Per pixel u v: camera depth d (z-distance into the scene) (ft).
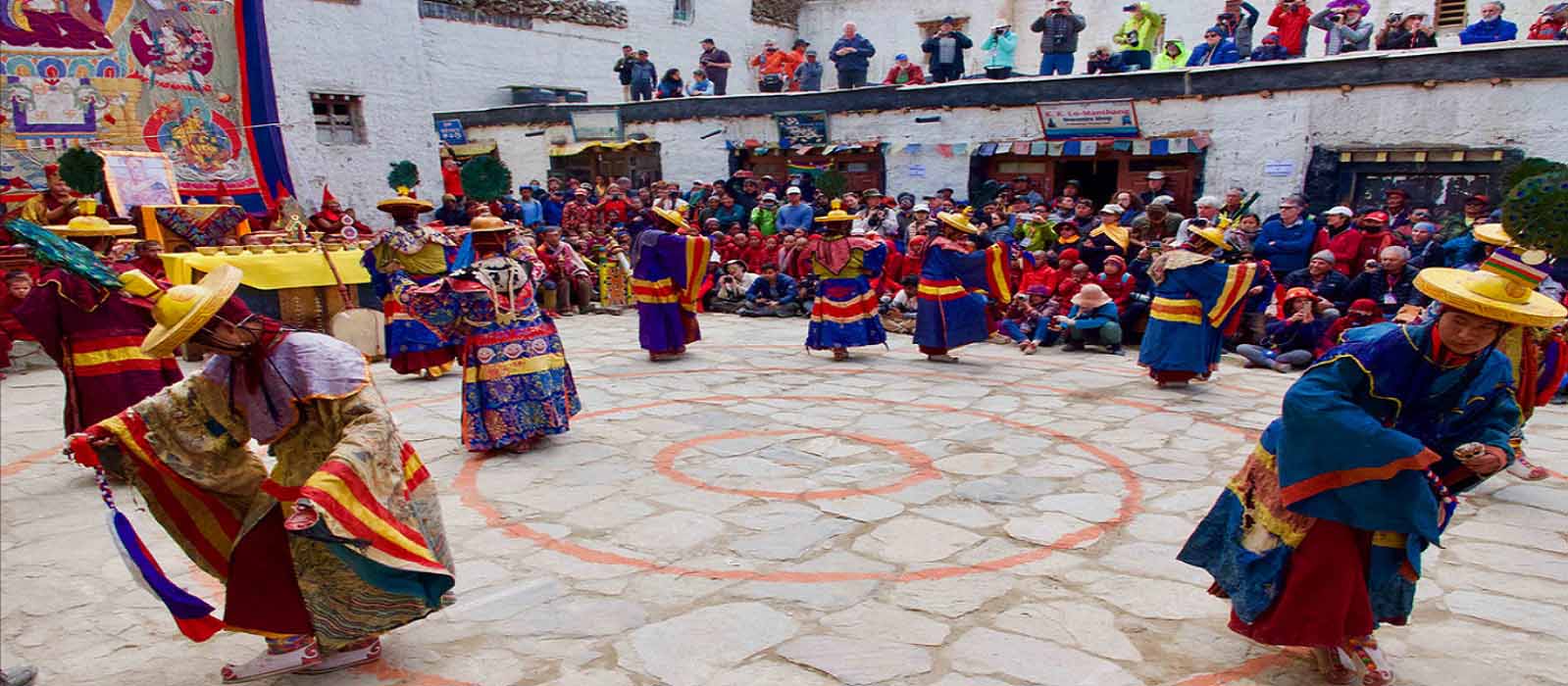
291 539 11.19
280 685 12.00
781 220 50.90
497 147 73.97
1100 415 26.32
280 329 11.12
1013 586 14.80
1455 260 30.63
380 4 52.80
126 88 43.47
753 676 12.14
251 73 47.50
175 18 44.73
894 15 86.12
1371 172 44.34
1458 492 11.12
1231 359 35.24
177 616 11.10
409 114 54.80
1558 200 9.41
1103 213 40.50
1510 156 40.37
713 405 27.53
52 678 12.28
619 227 52.01
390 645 13.02
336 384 10.92
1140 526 17.43
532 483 20.04
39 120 41.19
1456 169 42.11
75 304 19.94
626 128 68.64
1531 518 18.03
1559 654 12.67
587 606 14.21
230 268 11.03
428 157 55.93
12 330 33.06
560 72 82.38
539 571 15.48
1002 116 53.98
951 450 22.65
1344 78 43.88
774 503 18.78
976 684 11.89
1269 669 12.19
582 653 12.78
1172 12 70.64
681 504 18.72
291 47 48.98
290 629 11.46
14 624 13.82
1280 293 34.73
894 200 51.65
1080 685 11.84
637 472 20.77
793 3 93.86
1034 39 79.10
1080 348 37.40
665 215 34.53
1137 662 12.41
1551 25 41.78
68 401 20.31
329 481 10.34
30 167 41.09
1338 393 10.37
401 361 30.22
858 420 25.59
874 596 14.47
